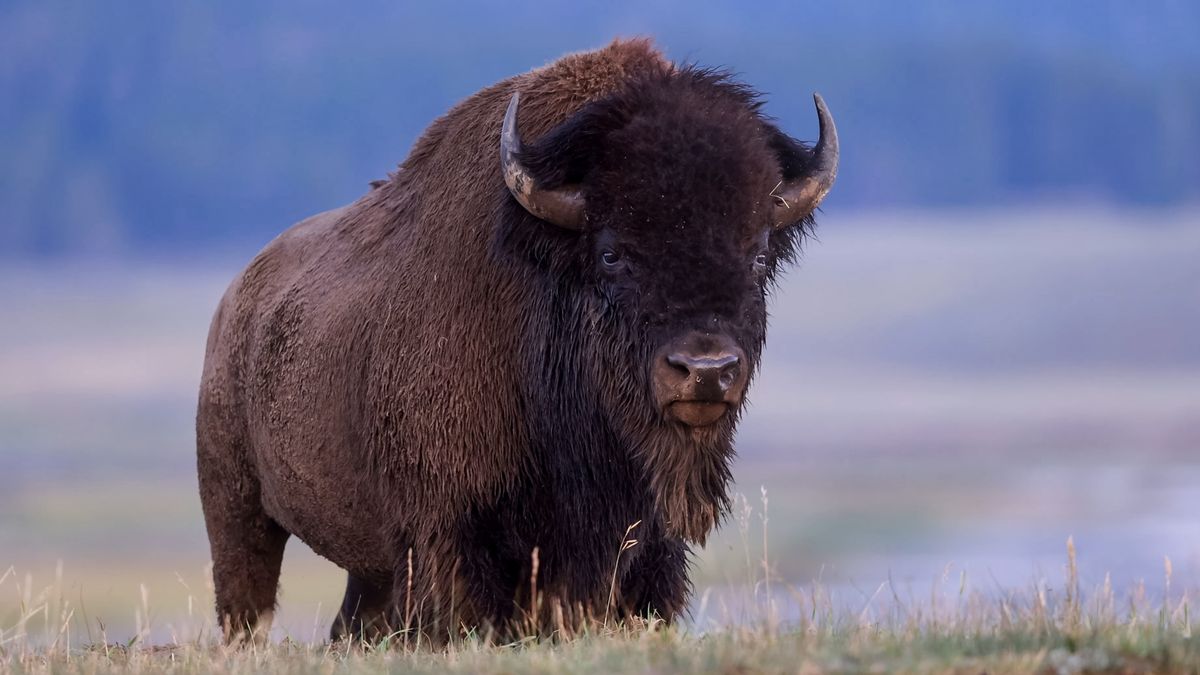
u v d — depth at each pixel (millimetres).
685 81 28062
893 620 27156
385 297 29906
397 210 31672
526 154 27453
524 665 21891
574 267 27547
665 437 26625
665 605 28562
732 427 27594
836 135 29047
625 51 30234
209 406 36000
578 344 27500
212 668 25078
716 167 26312
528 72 30953
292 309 33062
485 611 27625
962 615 26156
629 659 21656
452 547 27953
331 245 33594
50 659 27609
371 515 30391
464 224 29000
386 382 28969
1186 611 26078
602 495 27891
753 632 23953
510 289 28188
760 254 27203
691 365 25031
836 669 20344
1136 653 21234
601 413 27500
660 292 25844
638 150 26469
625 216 26359
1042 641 22234
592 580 27891
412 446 28375
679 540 28875
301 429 31953
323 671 23781
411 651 26547
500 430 28109
